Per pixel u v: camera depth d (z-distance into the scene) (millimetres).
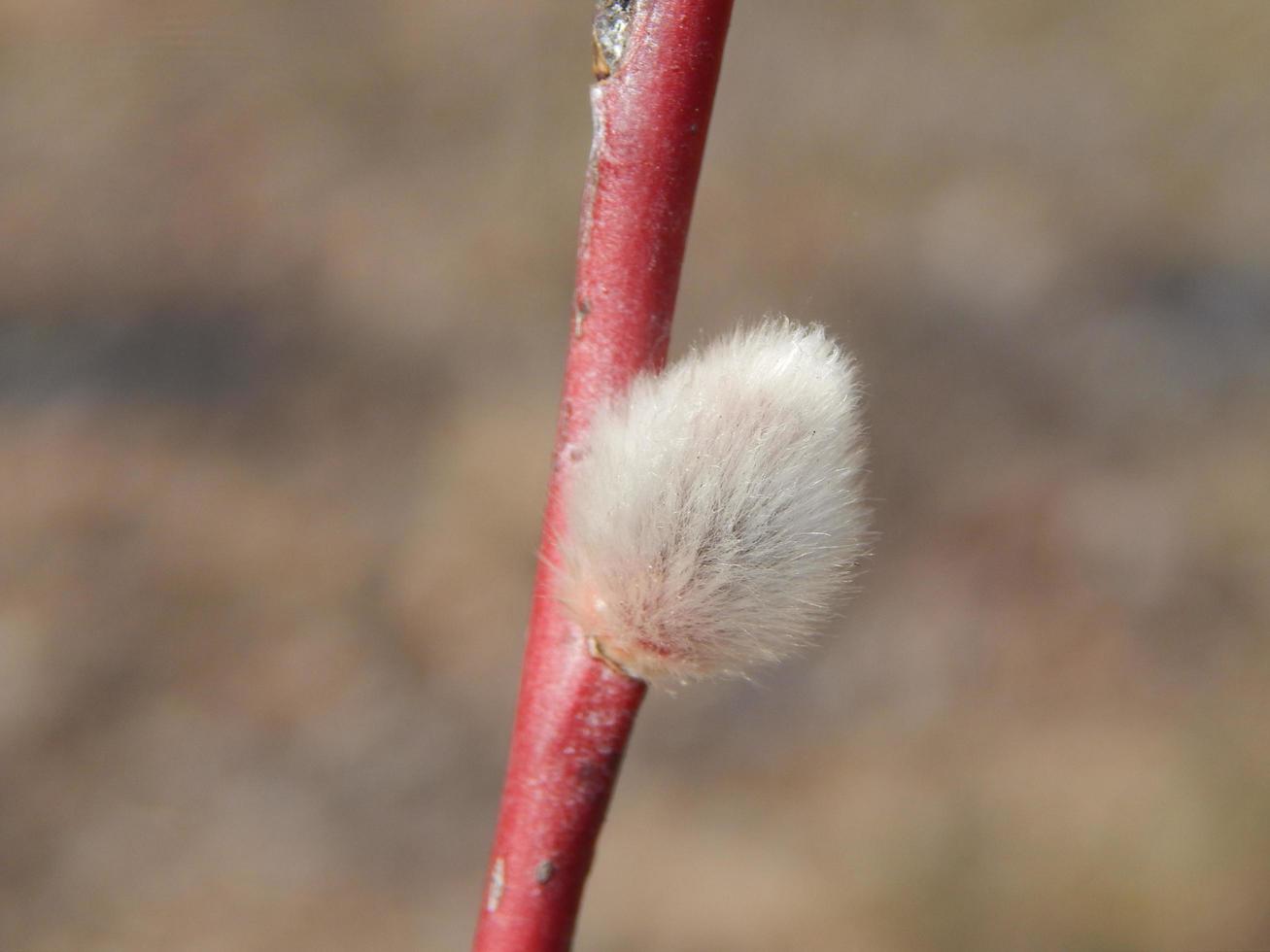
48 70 563
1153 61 548
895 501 407
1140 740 329
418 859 334
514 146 541
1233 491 388
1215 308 458
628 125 90
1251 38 549
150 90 562
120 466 438
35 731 362
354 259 506
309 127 554
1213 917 292
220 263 514
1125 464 408
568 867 94
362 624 397
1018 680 356
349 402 460
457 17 595
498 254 498
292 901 321
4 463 438
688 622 91
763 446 90
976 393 436
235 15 561
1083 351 447
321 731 367
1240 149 506
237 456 444
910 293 471
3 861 329
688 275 479
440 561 408
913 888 306
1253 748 316
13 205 532
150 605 398
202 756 359
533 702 94
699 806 333
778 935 303
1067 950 295
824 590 91
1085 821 310
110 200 532
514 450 425
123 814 343
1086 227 492
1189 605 366
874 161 520
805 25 580
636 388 91
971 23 581
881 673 364
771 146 525
